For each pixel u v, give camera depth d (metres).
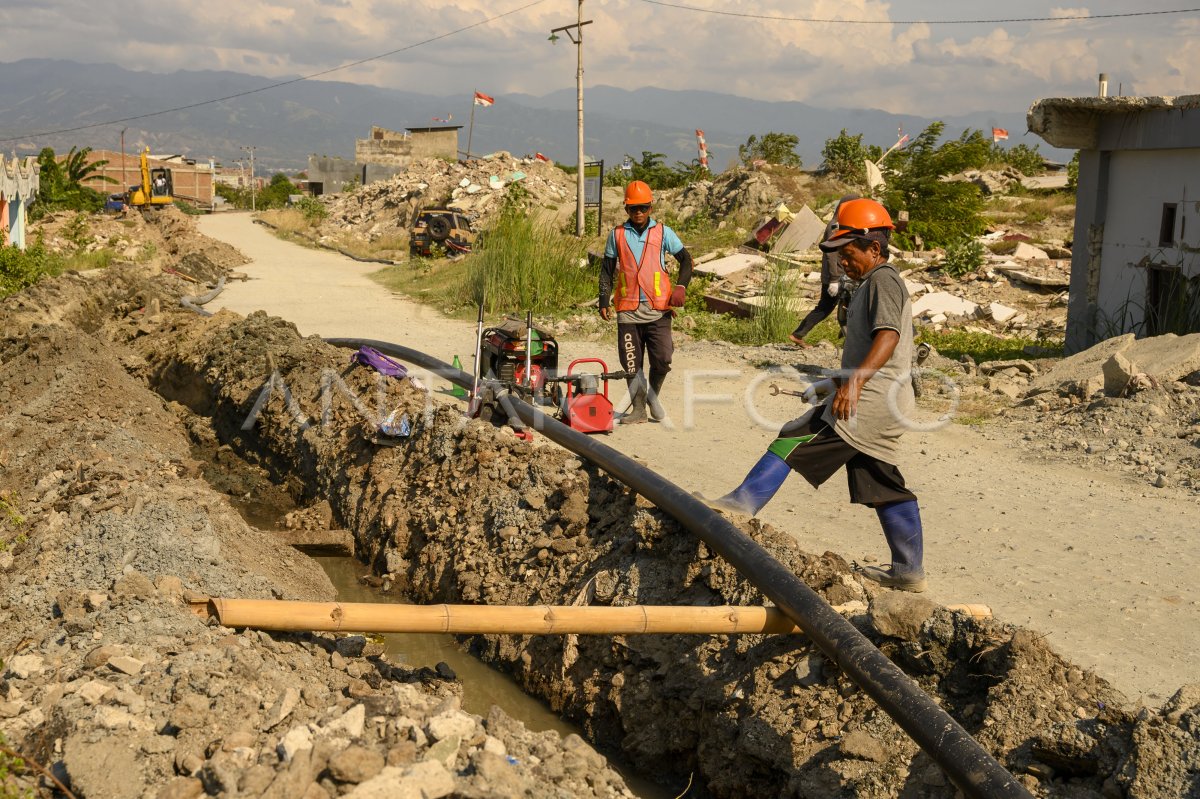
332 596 7.01
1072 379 10.98
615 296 9.89
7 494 6.99
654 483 6.01
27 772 3.47
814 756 4.34
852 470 5.30
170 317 15.18
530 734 4.08
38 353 11.59
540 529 6.71
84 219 35.28
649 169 54.31
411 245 32.62
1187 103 12.40
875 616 4.55
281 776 3.25
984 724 4.09
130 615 4.53
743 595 5.15
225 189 129.88
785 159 44.34
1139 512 7.30
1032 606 5.59
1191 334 11.06
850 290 9.43
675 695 5.13
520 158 49.06
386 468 8.44
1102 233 14.18
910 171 28.31
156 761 3.50
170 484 7.29
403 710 3.80
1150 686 4.61
